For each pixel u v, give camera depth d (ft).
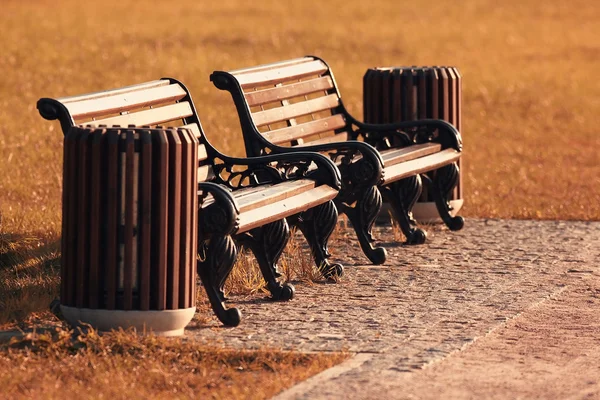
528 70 293.23
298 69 107.86
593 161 176.04
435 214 114.11
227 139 180.65
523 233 110.63
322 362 63.93
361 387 59.52
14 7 358.43
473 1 452.35
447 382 60.85
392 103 114.11
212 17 366.22
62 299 69.26
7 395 57.77
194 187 68.74
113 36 305.32
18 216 107.76
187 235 68.49
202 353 64.85
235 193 84.48
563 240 106.83
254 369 63.00
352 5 422.00
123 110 79.56
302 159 88.89
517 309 78.59
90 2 389.39
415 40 338.34
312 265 89.15
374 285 86.43
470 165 166.91
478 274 90.79
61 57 265.13
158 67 261.65
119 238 67.46
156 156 67.00
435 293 83.61
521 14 420.77
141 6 387.96
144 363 62.54
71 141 67.87
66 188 68.54
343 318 75.46
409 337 70.44
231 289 83.15
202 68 263.29
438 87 113.80
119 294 67.72
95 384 59.06
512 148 188.03
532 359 66.08
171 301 68.08
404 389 59.36
